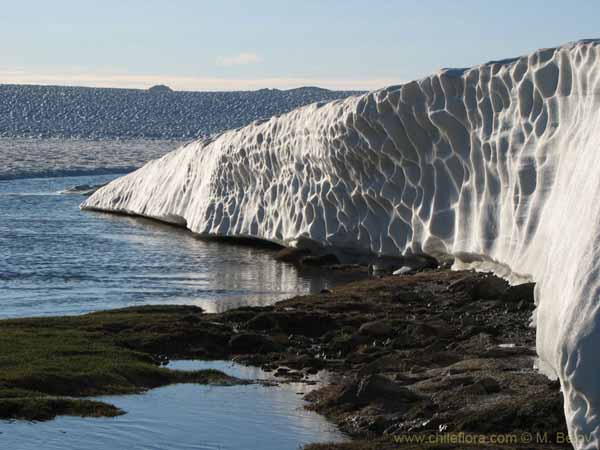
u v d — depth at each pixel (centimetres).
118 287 6291
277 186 8225
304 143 7500
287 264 7400
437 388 3066
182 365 3819
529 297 4453
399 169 6278
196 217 9731
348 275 6688
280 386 3397
